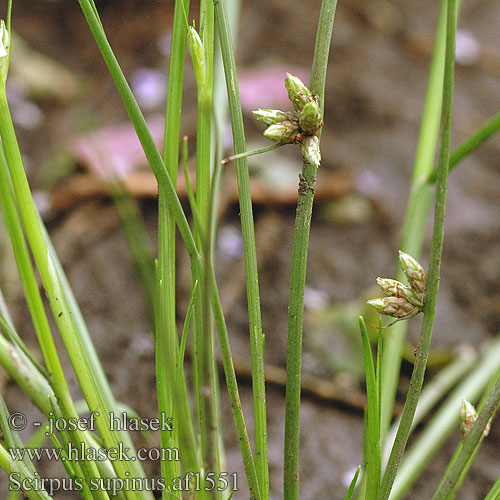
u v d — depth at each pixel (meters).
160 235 0.40
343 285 0.72
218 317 0.39
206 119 0.39
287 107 0.93
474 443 0.39
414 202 0.45
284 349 0.65
